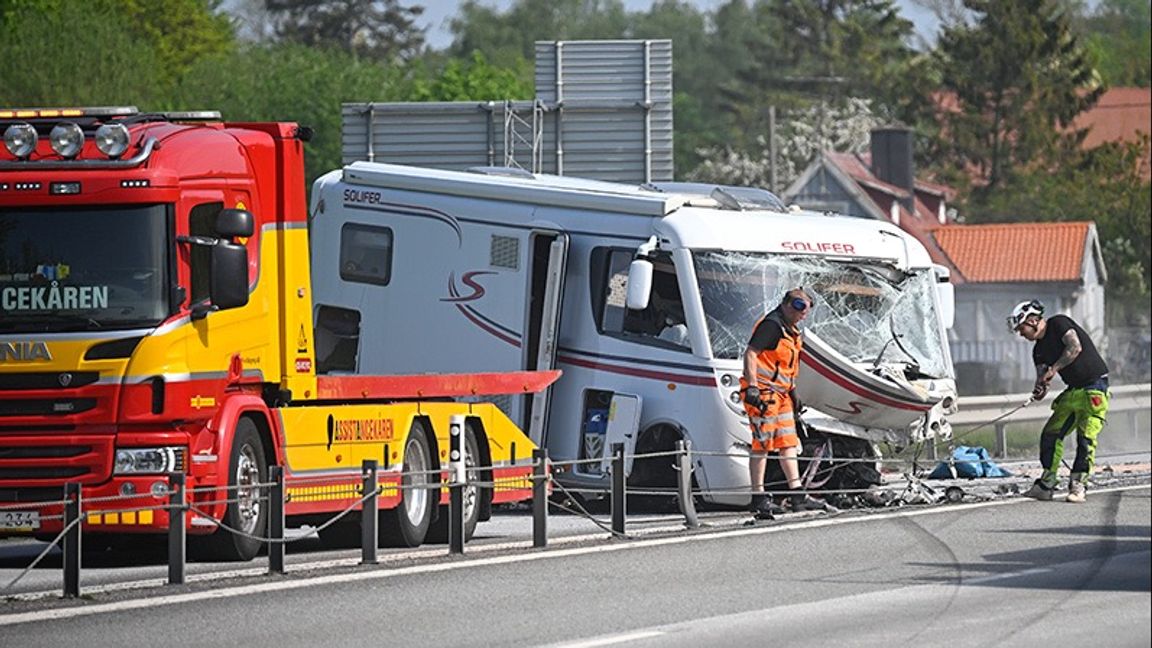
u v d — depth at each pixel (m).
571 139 100.94
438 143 100.56
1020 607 34.53
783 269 61.62
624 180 101.00
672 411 60.56
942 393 64.06
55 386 43.75
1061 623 32.53
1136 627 32.06
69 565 37.69
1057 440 57.16
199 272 45.00
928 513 53.47
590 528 54.31
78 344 43.66
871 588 37.47
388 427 49.94
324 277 68.31
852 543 45.84
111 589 38.59
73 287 43.97
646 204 61.22
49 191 44.12
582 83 100.94
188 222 44.78
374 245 67.31
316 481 47.78
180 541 39.59
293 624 33.56
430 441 51.50
